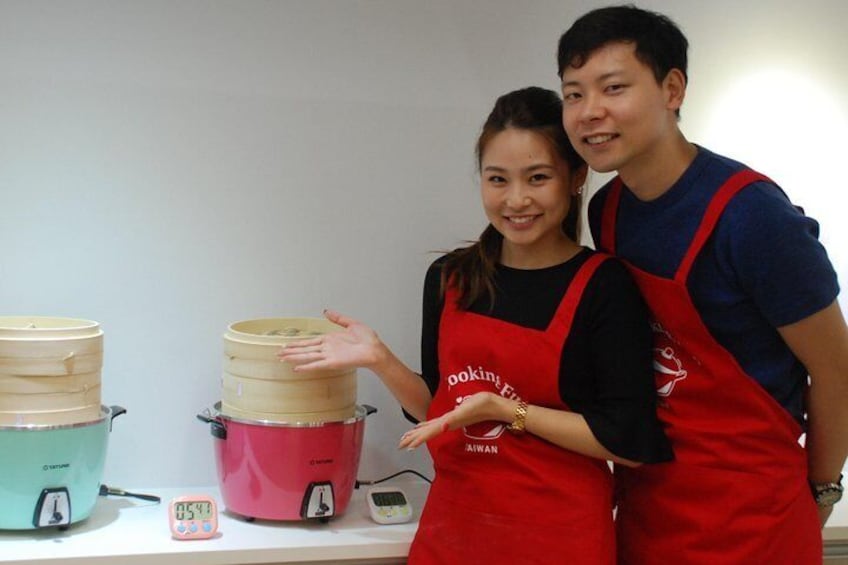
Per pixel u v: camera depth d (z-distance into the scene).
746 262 1.46
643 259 1.59
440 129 2.08
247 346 1.77
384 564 1.78
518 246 1.68
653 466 1.66
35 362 1.65
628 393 1.58
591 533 1.60
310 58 2.00
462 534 1.65
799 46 2.26
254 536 1.75
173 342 1.99
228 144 1.98
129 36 1.92
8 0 1.86
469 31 2.08
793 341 1.51
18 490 1.65
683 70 1.52
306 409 1.78
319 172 2.03
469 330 1.66
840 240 2.31
